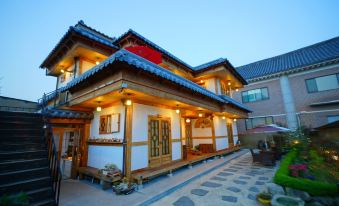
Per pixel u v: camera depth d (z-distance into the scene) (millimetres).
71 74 10164
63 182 6727
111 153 6684
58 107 8250
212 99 9891
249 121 19250
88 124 8227
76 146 8000
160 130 7895
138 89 5172
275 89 18000
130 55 5402
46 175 4457
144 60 6023
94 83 6008
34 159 4590
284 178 4602
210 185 5918
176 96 7027
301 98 16219
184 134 12062
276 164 9328
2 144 4484
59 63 10445
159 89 6082
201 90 8445
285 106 17031
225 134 14203
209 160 10609
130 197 4875
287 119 16750
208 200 4656
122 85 4652
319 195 4129
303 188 4273
